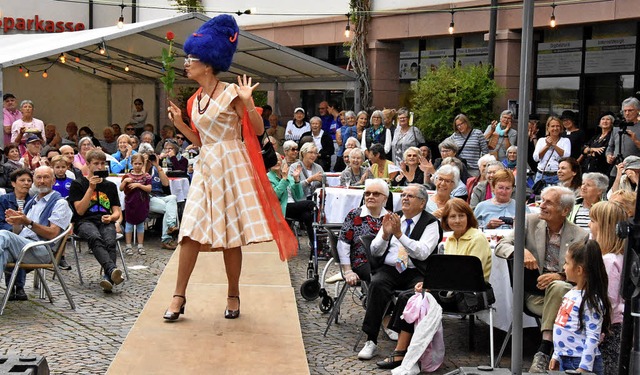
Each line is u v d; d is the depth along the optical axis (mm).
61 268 10766
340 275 8117
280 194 11344
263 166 7105
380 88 19703
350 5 19766
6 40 19594
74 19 26953
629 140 11664
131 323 8219
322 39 21641
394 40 19562
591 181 8602
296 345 6828
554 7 16203
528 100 4574
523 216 4695
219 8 25047
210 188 6949
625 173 9562
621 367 4066
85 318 8383
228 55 7004
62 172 11852
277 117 19547
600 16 15516
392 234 7504
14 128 16469
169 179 13141
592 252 5875
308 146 12859
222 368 6254
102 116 24078
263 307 7965
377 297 7234
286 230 7199
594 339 5844
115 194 10172
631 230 3951
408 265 7418
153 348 6645
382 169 12531
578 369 5852
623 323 4074
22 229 9000
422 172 12016
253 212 6953
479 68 16125
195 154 15758
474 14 17484
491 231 8414
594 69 16422
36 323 8156
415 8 18797
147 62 20391
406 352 6938
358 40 19531
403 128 14812
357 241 7891
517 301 4781
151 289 9750
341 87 19109
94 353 7191
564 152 12453
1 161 13008
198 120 6949
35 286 9680
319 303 8906
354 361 7168
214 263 10086
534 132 14695
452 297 7117
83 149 13898
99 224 10023
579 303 5953
